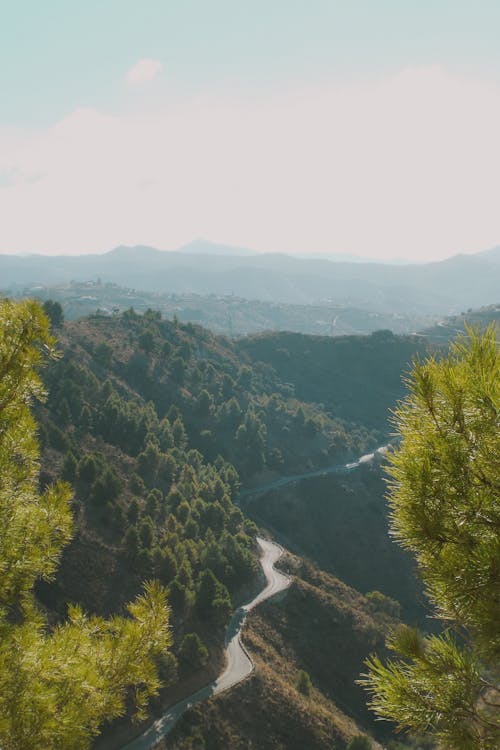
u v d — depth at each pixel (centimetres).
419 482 548
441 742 546
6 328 1004
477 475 540
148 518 8231
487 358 557
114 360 16700
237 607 8419
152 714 5762
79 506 8031
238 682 6488
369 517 14300
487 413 541
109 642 1077
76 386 11588
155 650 1112
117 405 12075
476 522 533
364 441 18250
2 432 1018
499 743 527
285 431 17175
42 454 8806
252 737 5975
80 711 920
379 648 8419
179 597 7212
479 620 514
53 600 6781
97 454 9662
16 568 1006
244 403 18338
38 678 888
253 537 11256
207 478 11856
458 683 558
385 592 12731
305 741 6188
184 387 17238
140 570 7544
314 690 7381
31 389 1034
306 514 14250
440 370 570
